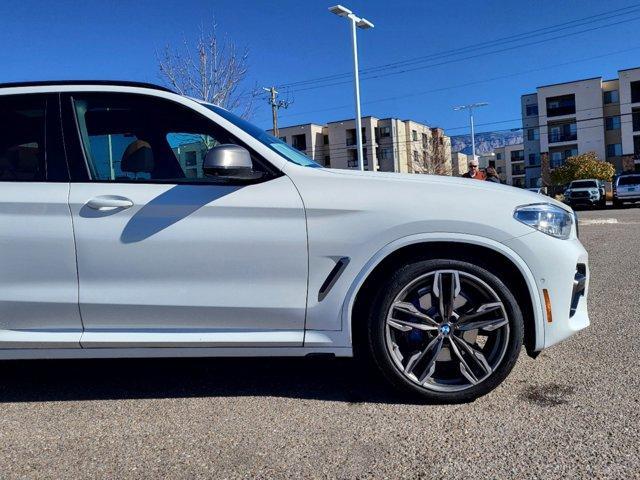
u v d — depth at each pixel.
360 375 3.73
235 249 3.11
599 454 2.54
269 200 3.12
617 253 9.27
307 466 2.55
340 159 76.50
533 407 3.07
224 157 2.93
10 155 3.26
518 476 2.40
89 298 3.14
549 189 55.75
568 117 62.22
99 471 2.57
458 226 3.06
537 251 3.09
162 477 2.50
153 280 3.13
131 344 3.16
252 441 2.81
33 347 3.18
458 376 3.20
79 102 3.37
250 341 3.14
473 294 3.18
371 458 2.60
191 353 3.19
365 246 3.08
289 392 3.46
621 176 29.44
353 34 21.06
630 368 3.60
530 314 3.17
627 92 57.00
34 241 3.12
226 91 12.88
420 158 72.81
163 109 3.36
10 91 3.37
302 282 3.12
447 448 2.66
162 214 3.11
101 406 3.34
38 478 2.52
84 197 3.14
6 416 3.22
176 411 3.23
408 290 3.11
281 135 78.50
